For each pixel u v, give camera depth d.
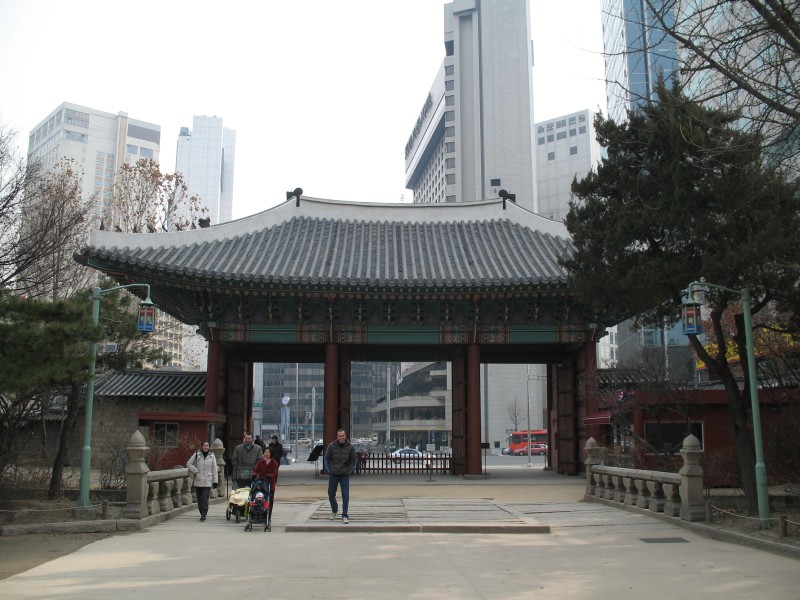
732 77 11.95
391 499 25.33
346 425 38.44
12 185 27.31
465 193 120.56
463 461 35.97
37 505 20.45
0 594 10.27
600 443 33.78
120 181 48.75
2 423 22.62
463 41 125.19
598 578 11.56
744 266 17.41
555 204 152.50
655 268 19.08
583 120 152.12
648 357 36.41
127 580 11.29
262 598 9.98
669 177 18.92
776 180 17.25
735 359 34.84
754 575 11.90
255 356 39.75
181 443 30.36
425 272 35.06
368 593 10.34
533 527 17.14
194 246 35.59
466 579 11.41
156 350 24.48
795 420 22.08
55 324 16.75
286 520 19.59
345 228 40.41
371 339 35.31
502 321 35.56
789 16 11.20
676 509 18.91
